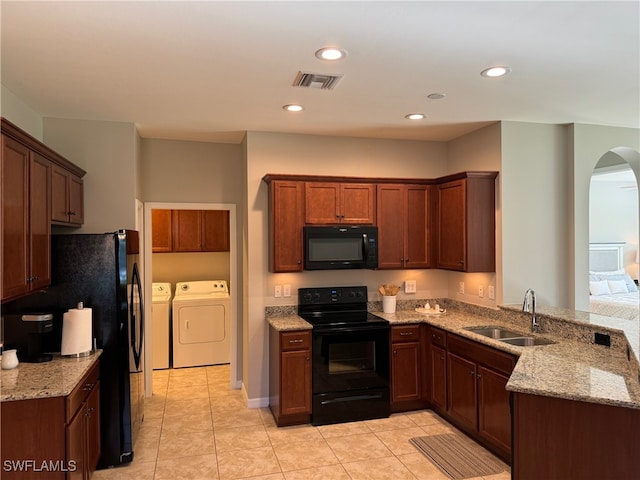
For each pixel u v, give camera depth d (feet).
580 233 13.34
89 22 6.80
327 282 14.75
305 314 14.26
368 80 9.42
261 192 14.06
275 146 14.15
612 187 27.61
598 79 9.45
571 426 7.07
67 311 10.20
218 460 10.68
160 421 13.02
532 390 7.24
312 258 13.48
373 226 14.19
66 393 7.61
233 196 15.60
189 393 15.47
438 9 6.42
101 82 9.46
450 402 12.39
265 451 11.11
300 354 12.51
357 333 12.90
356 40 7.50
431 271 15.71
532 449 7.45
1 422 7.50
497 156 13.11
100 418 10.25
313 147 14.49
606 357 9.14
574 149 13.25
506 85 9.82
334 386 12.75
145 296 14.97
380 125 13.32
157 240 19.06
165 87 9.80
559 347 10.00
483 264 13.25
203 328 18.85
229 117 12.31
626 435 6.63
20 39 7.38
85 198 12.41
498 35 7.35
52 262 10.21
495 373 10.46
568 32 7.23
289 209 13.46
